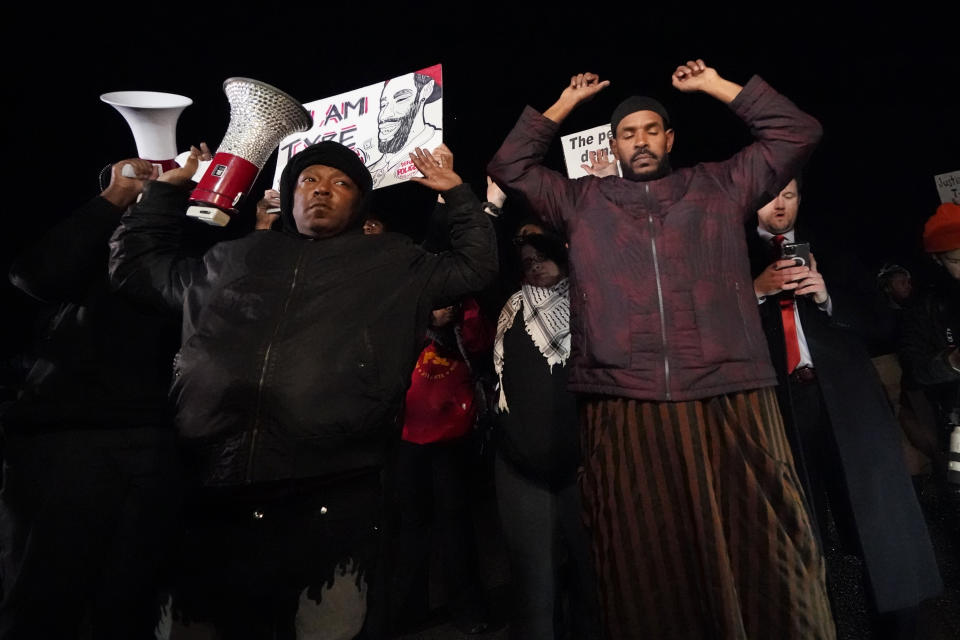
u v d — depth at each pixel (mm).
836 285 2695
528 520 2646
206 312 1973
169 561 2012
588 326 2178
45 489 2197
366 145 3055
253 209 3605
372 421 1928
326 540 1887
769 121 2246
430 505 3383
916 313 3092
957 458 2783
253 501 1896
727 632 1888
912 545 2430
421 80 3006
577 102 2406
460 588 3256
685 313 2098
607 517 2086
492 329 3324
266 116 2346
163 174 2295
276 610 1933
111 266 2160
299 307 1965
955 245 2953
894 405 3373
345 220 2215
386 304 2004
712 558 1948
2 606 2115
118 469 2275
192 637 1929
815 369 2537
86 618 2926
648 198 2219
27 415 2240
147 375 2357
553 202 2361
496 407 2797
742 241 2221
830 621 1979
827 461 2588
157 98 2611
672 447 2053
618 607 2031
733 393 2096
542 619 2590
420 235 5934
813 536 1997
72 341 2297
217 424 1875
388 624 3299
